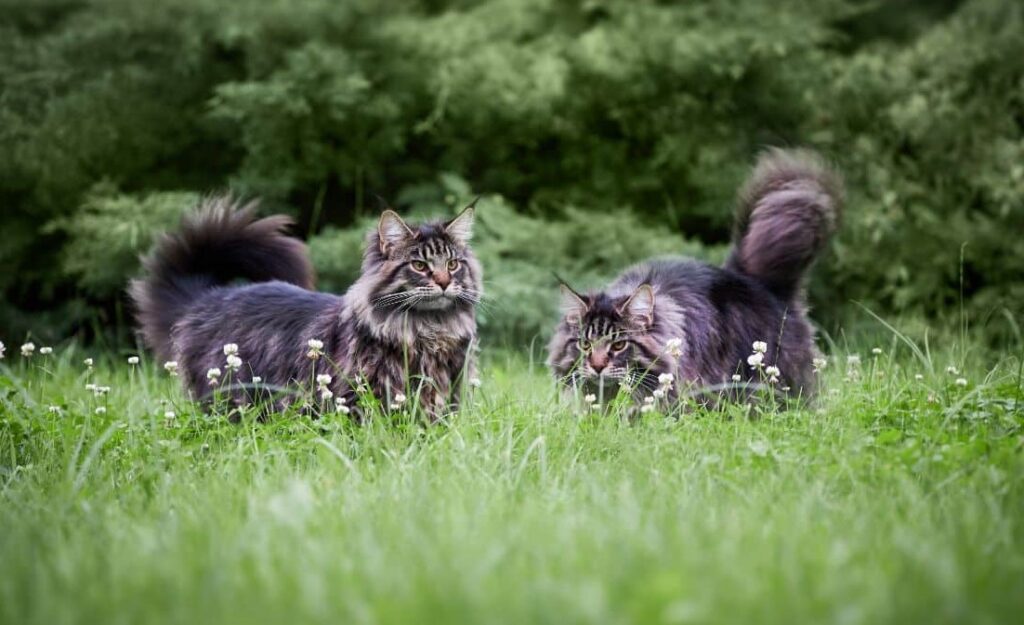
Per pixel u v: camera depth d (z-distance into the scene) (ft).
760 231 30.78
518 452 21.71
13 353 46.73
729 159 49.16
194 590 13.67
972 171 48.11
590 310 28.02
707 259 45.11
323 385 24.41
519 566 14.38
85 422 23.48
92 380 34.55
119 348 46.39
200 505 18.47
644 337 27.40
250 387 26.76
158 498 19.08
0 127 46.39
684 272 29.63
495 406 25.94
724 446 21.02
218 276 31.71
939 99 49.49
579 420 23.07
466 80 49.21
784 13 51.83
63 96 48.21
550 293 43.75
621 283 29.96
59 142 46.62
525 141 51.06
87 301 49.08
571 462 20.92
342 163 49.49
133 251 43.86
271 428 23.20
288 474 20.56
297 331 26.76
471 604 12.77
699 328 28.07
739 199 32.37
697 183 49.24
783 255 30.53
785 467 19.43
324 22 50.16
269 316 27.48
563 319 29.19
